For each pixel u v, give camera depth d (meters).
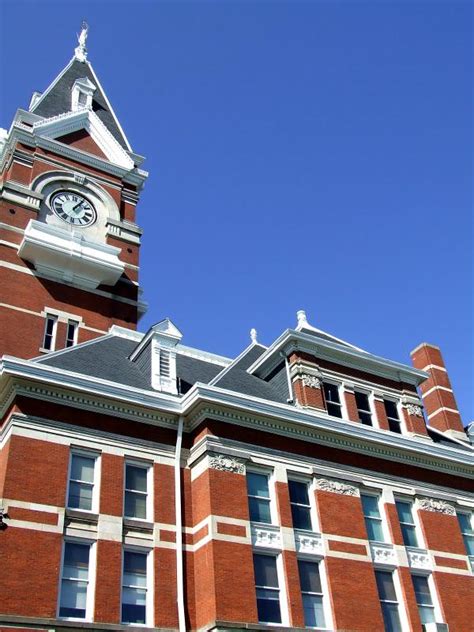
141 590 24.22
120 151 46.53
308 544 26.95
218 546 24.66
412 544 30.14
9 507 23.05
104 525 24.48
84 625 22.12
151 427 27.64
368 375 34.59
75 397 26.38
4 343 34.84
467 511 33.06
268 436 28.72
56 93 48.66
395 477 31.30
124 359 31.83
